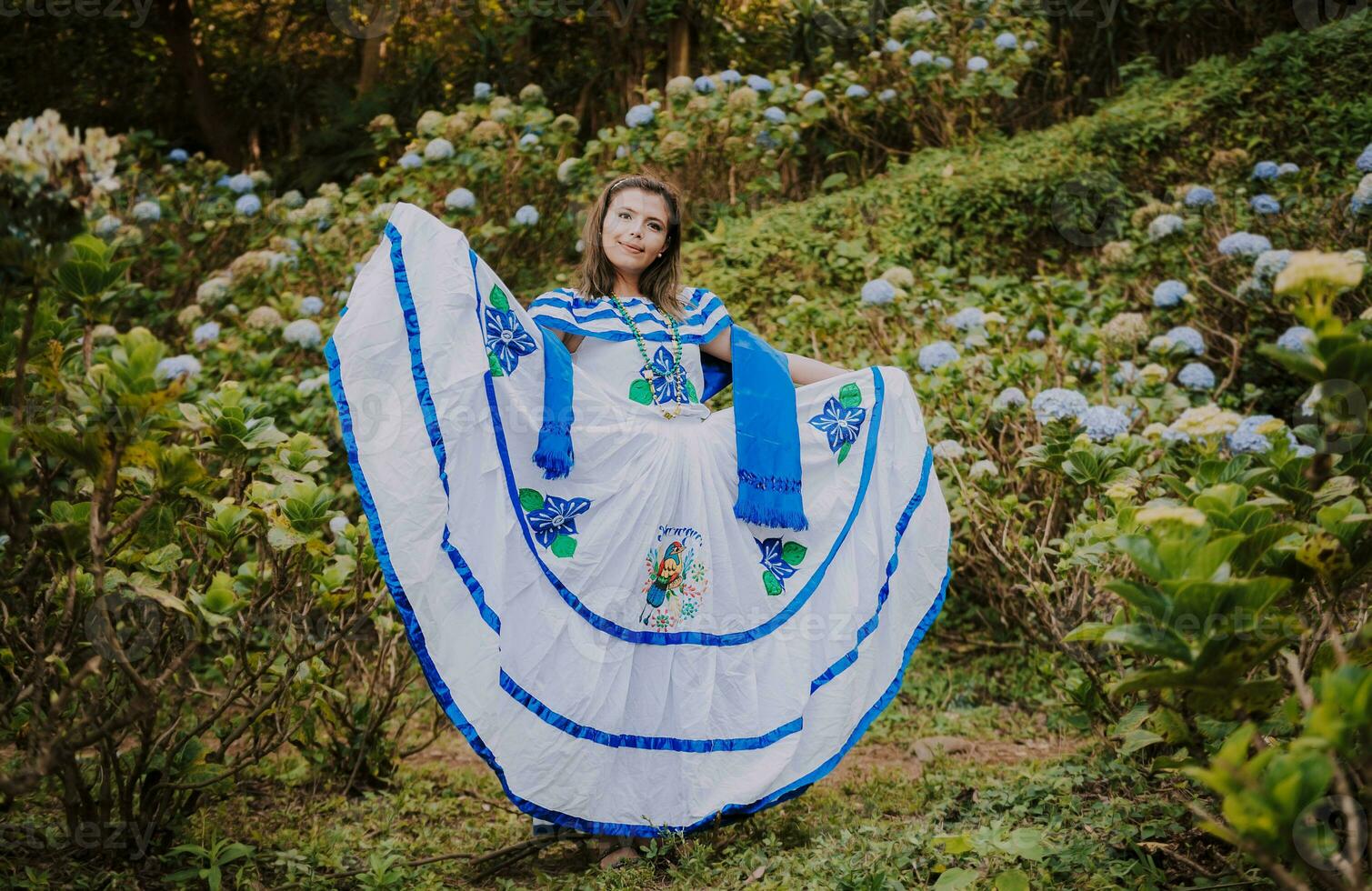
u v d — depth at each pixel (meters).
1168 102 7.57
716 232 6.79
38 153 2.01
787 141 7.43
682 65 8.87
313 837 3.01
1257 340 5.48
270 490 2.78
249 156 9.61
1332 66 7.27
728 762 3.03
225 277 5.90
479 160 6.68
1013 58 7.85
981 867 2.61
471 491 2.83
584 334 3.15
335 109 8.99
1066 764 3.38
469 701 2.77
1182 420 2.85
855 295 6.19
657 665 3.03
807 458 3.29
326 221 6.29
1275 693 2.09
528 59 9.18
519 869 2.95
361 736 3.49
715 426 3.23
